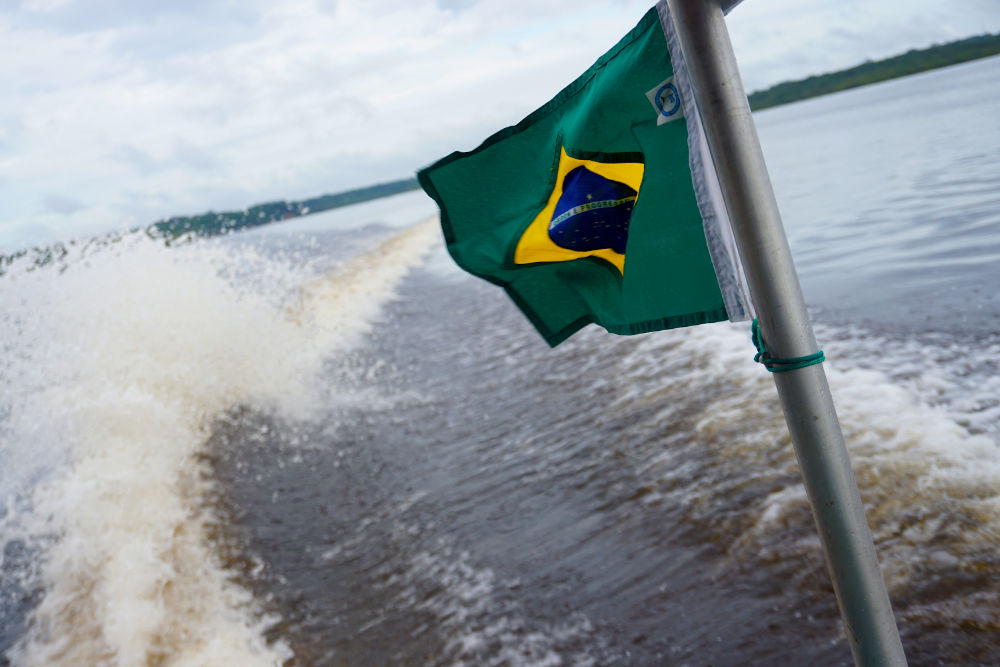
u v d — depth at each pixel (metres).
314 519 4.98
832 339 5.74
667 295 1.90
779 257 1.34
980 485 3.32
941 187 11.47
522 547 4.10
